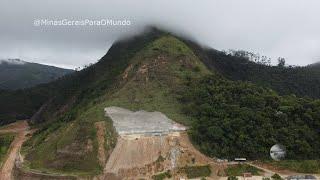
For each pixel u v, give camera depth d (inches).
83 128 6501.0
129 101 7199.8
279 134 6530.5
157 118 6771.7
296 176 5792.3
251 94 7362.2
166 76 7824.8
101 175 5846.5
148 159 6053.2
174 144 6299.2
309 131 6648.6
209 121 6648.6
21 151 7701.8
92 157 6077.8
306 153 6348.4
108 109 6879.9
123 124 6515.8
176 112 6988.2
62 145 6422.2
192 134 6486.2
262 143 6407.5
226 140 6382.9
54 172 6053.2
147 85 7613.2
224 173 5959.6
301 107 6993.1
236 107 6870.1
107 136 6299.2
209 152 6274.6
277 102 7199.8
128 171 5880.9
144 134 6368.1
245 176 5880.9
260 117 6688.0
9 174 6697.8
